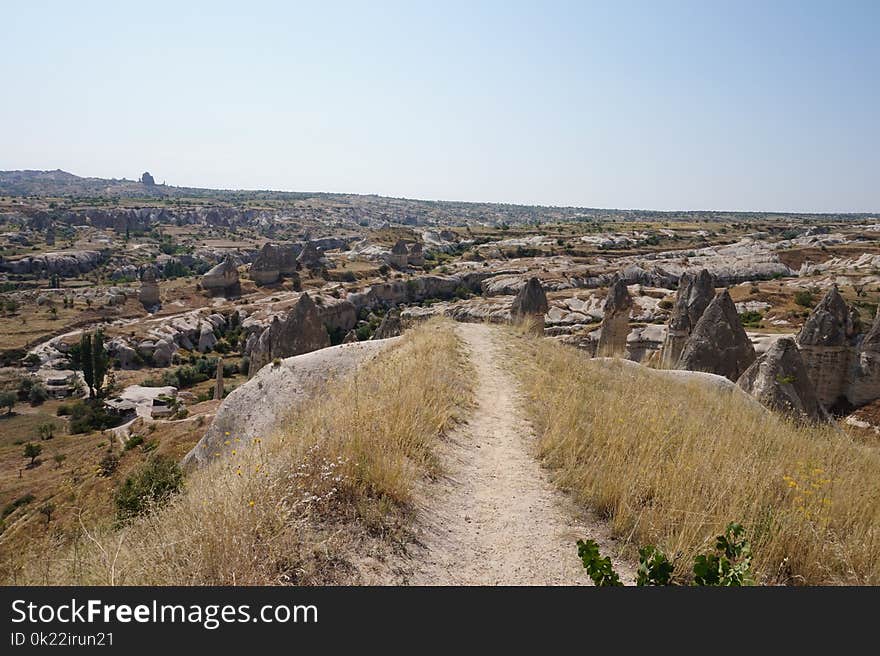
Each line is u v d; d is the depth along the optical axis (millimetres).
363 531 5266
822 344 22484
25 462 35375
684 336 22141
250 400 17438
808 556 5121
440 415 8945
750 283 73062
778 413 13234
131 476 14867
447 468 7406
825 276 74250
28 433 47938
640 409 9602
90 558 4973
